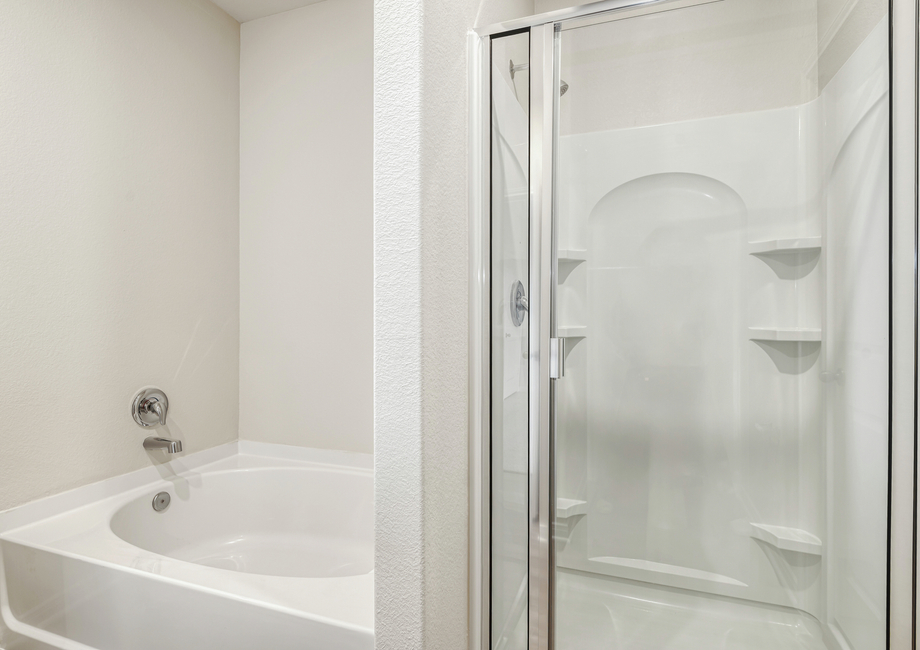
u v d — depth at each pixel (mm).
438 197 1014
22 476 1495
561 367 1146
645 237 1114
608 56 1101
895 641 986
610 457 1146
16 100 1466
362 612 1064
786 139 1038
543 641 1163
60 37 1579
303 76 2156
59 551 1346
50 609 1355
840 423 1026
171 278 1962
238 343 2293
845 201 1010
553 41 1123
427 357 967
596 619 1154
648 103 1092
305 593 1141
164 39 1926
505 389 1172
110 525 1581
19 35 1471
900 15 952
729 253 1079
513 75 1145
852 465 1024
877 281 995
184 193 2014
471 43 1165
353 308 2080
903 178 960
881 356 996
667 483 1131
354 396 2086
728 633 1109
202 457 2084
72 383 1623
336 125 2098
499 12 1402
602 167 1118
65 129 1595
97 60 1689
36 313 1523
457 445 1129
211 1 2115
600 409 1145
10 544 1421
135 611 1227
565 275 1145
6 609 1430
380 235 974
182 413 2008
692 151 1081
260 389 2258
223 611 1129
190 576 1207
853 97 994
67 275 1606
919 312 957
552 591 1158
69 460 1614
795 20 1018
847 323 1023
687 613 1125
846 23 991
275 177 2215
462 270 1149
